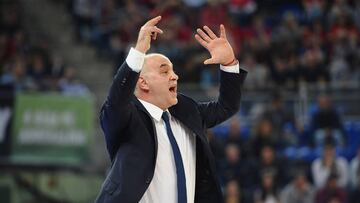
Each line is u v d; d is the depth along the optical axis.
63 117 41.03
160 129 13.42
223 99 14.33
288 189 36.22
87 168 41.19
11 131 40.62
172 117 13.80
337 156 40.41
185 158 13.45
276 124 40.59
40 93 41.00
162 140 13.35
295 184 36.09
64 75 46.66
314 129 40.78
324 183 37.03
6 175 40.38
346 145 40.81
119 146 13.28
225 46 14.10
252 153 38.53
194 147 13.77
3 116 40.66
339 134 40.72
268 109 41.22
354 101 43.31
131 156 12.97
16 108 40.69
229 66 14.23
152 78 13.44
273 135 39.88
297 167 38.56
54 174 40.75
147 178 12.92
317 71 46.62
